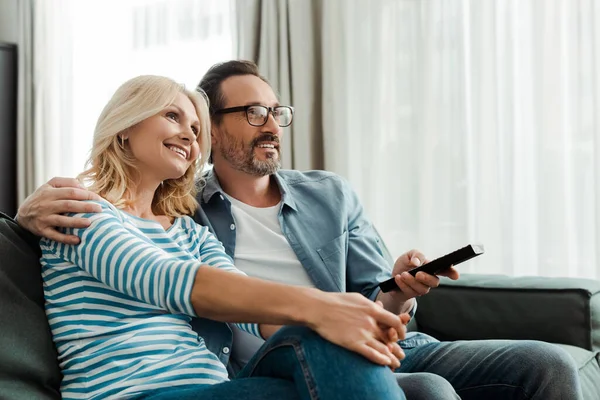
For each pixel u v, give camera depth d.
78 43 4.12
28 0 4.18
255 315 1.00
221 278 1.02
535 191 2.65
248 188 1.68
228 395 0.97
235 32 3.43
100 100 4.07
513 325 1.80
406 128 2.94
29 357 1.07
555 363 1.34
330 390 0.91
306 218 1.66
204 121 1.42
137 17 3.93
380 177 2.99
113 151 1.29
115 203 1.25
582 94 2.53
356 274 1.67
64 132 4.15
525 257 2.67
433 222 2.84
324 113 3.02
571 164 2.58
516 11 2.68
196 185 1.63
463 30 2.78
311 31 3.06
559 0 2.56
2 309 1.07
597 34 2.48
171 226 1.36
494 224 2.72
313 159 3.08
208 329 1.36
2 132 4.23
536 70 2.61
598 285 1.78
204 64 3.71
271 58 3.13
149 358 1.11
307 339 0.97
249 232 1.61
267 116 1.66
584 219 2.54
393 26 2.96
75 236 1.11
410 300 1.61
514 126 2.66
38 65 4.14
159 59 3.85
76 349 1.11
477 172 2.74
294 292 1.00
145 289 1.04
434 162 2.84
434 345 1.53
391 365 0.97
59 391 1.11
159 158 1.29
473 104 2.75
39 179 4.14
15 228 1.18
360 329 0.95
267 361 1.03
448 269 1.34
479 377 1.42
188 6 3.76
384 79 2.97
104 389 1.07
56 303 1.14
